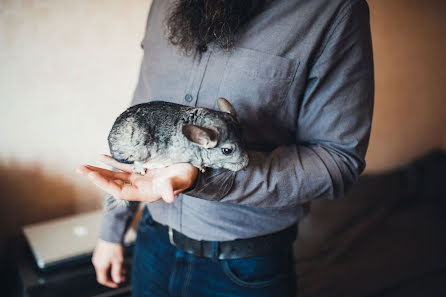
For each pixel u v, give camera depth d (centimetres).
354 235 359
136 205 158
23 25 244
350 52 124
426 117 511
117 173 102
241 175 111
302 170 117
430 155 523
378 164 484
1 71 244
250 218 131
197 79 130
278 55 123
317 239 341
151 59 145
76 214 297
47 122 269
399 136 490
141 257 156
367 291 293
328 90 125
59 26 256
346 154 125
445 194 472
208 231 132
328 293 285
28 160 268
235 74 125
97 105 286
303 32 122
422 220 424
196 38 124
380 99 450
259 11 125
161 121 108
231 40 122
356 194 412
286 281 141
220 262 134
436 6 463
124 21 282
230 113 115
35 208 280
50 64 259
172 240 143
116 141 109
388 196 440
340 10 120
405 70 461
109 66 284
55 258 220
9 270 276
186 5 126
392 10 422
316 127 129
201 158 107
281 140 137
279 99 127
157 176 101
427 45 472
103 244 160
